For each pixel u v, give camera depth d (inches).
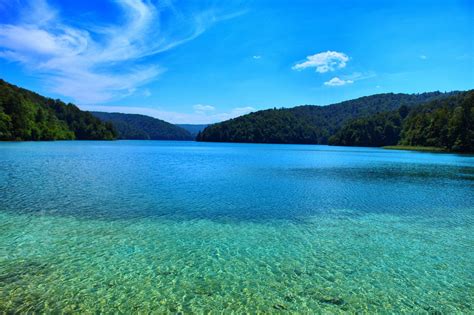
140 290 348.8
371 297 348.2
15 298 322.3
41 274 375.9
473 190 988.6
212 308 319.3
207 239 515.8
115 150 2903.5
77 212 639.8
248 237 530.3
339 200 821.9
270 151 3405.5
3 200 719.1
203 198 805.9
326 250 479.5
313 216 666.8
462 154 3117.6
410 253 473.7
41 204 692.1
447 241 527.2
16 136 3858.3
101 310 308.3
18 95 4350.4
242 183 1053.8
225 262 429.4
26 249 448.1
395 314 318.0
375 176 1305.4
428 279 391.9
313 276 393.7
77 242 481.7
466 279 393.4
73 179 1029.2
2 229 527.5
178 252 458.6
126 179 1069.8
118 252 450.3
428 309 327.9
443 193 935.0
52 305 312.5
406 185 1079.0
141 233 532.1
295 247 489.4
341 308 325.7
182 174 1248.2
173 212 666.2
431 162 2071.9
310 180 1156.5
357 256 458.9
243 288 360.5
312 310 320.8
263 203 769.6
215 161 1940.2
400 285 376.2
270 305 327.6
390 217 669.3
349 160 2198.6
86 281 363.6
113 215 628.4
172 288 355.6
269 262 432.1
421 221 642.2
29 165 1363.2
